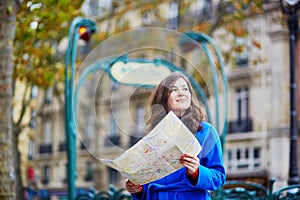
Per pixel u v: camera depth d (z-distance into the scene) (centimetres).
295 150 998
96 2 2109
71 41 1012
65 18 1422
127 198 774
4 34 923
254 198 749
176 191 363
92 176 3669
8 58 925
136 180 349
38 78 1677
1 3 925
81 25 1031
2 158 905
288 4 1066
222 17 1923
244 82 3092
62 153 4125
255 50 3003
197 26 1991
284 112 2928
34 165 4272
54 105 3791
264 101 3003
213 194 770
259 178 2988
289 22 1073
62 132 4106
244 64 3083
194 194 362
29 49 1537
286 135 2923
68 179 984
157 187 366
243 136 3072
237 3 1820
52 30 1491
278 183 2897
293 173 988
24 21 1338
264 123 2995
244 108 3098
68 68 998
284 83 2930
